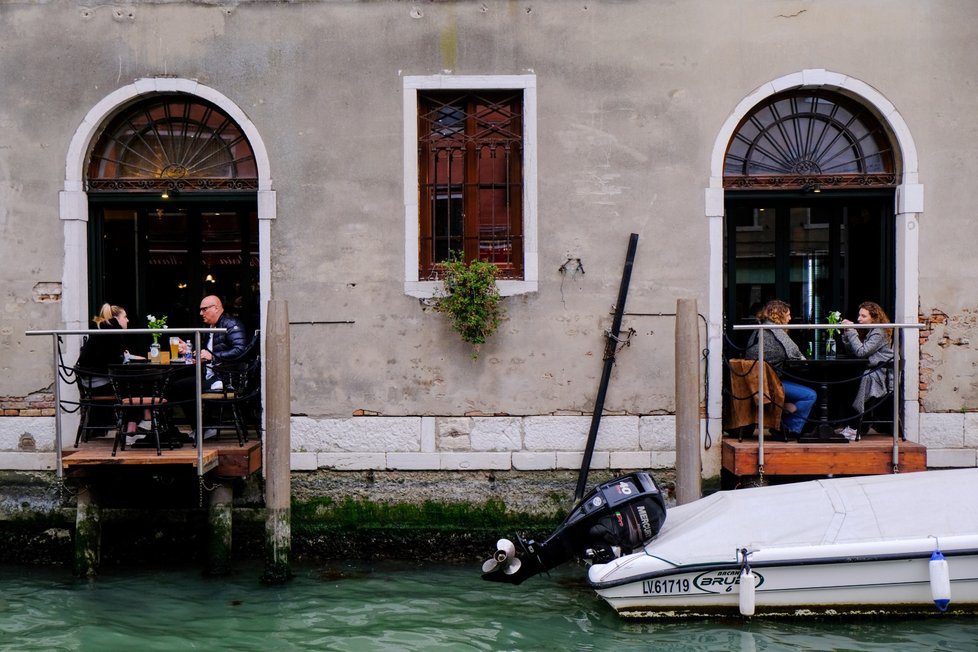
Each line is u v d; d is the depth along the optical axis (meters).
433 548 6.74
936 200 6.69
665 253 6.72
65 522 6.73
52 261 6.70
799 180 6.82
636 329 6.73
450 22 6.68
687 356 5.95
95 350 6.12
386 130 6.69
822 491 5.54
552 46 6.68
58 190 6.67
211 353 6.56
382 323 6.73
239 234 7.22
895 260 6.82
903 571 5.18
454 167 6.82
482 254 6.86
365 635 5.25
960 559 5.14
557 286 6.72
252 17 6.67
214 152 6.85
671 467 6.74
